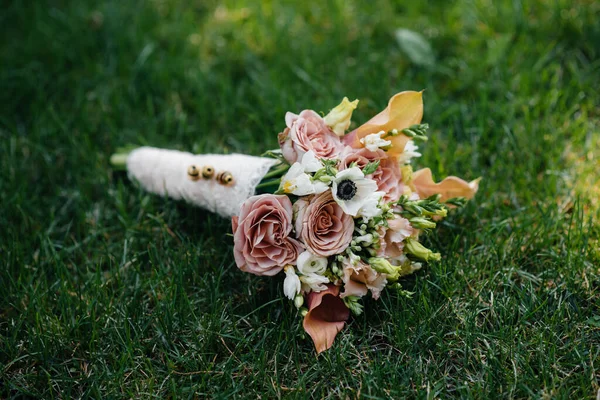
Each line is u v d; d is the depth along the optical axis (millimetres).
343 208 756
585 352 767
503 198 951
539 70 1105
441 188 862
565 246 871
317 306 794
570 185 954
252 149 1021
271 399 757
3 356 803
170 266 885
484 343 788
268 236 774
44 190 1018
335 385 764
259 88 1117
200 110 1087
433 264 828
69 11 1277
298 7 1267
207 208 916
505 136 1012
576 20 1148
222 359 796
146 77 1147
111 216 971
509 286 833
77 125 1075
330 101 1058
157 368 789
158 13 1270
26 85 1140
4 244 918
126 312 820
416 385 747
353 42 1201
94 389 761
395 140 804
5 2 1316
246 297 846
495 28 1181
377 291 782
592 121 1033
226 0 1279
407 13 1234
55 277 893
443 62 1155
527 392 740
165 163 955
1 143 1056
